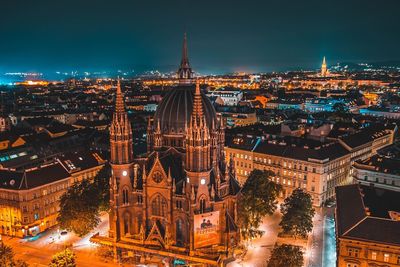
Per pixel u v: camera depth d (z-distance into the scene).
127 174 133.25
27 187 149.50
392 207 121.31
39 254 136.75
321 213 173.62
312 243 143.00
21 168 190.12
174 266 124.75
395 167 167.62
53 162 184.38
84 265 128.50
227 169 136.62
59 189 164.25
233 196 137.50
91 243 144.00
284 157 190.88
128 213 135.00
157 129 142.62
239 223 141.00
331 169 188.00
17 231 150.50
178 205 127.31
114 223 132.00
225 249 126.81
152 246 128.62
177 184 129.25
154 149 143.50
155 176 128.62
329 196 189.00
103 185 161.25
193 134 121.75
